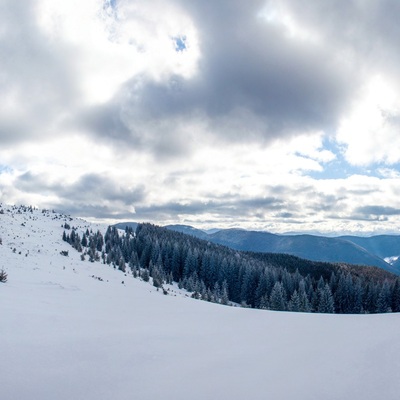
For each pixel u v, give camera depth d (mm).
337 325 8500
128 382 4316
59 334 6848
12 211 100438
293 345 6461
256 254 150625
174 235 134125
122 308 13031
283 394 3887
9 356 5043
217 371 4828
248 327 8938
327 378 4371
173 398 3773
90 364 4988
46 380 4242
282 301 71125
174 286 81250
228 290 94938
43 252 50375
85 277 33688
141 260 93875
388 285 84625
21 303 10391
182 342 6891
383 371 4488
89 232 104625
